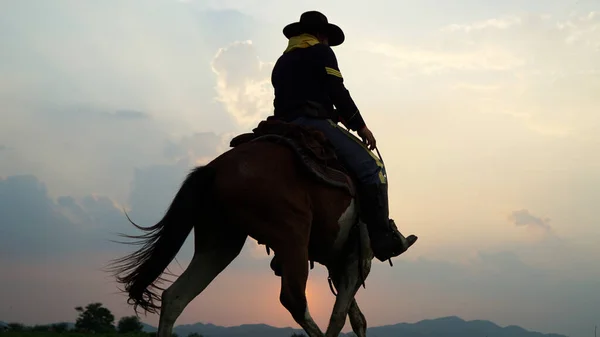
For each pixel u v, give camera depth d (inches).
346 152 203.3
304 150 186.2
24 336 355.6
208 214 185.8
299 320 174.2
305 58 210.5
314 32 223.1
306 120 205.8
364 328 228.7
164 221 177.3
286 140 186.2
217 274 194.5
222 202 179.9
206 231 190.9
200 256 192.1
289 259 176.2
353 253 205.9
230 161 182.2
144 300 178.7
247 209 177.9
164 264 176.2
